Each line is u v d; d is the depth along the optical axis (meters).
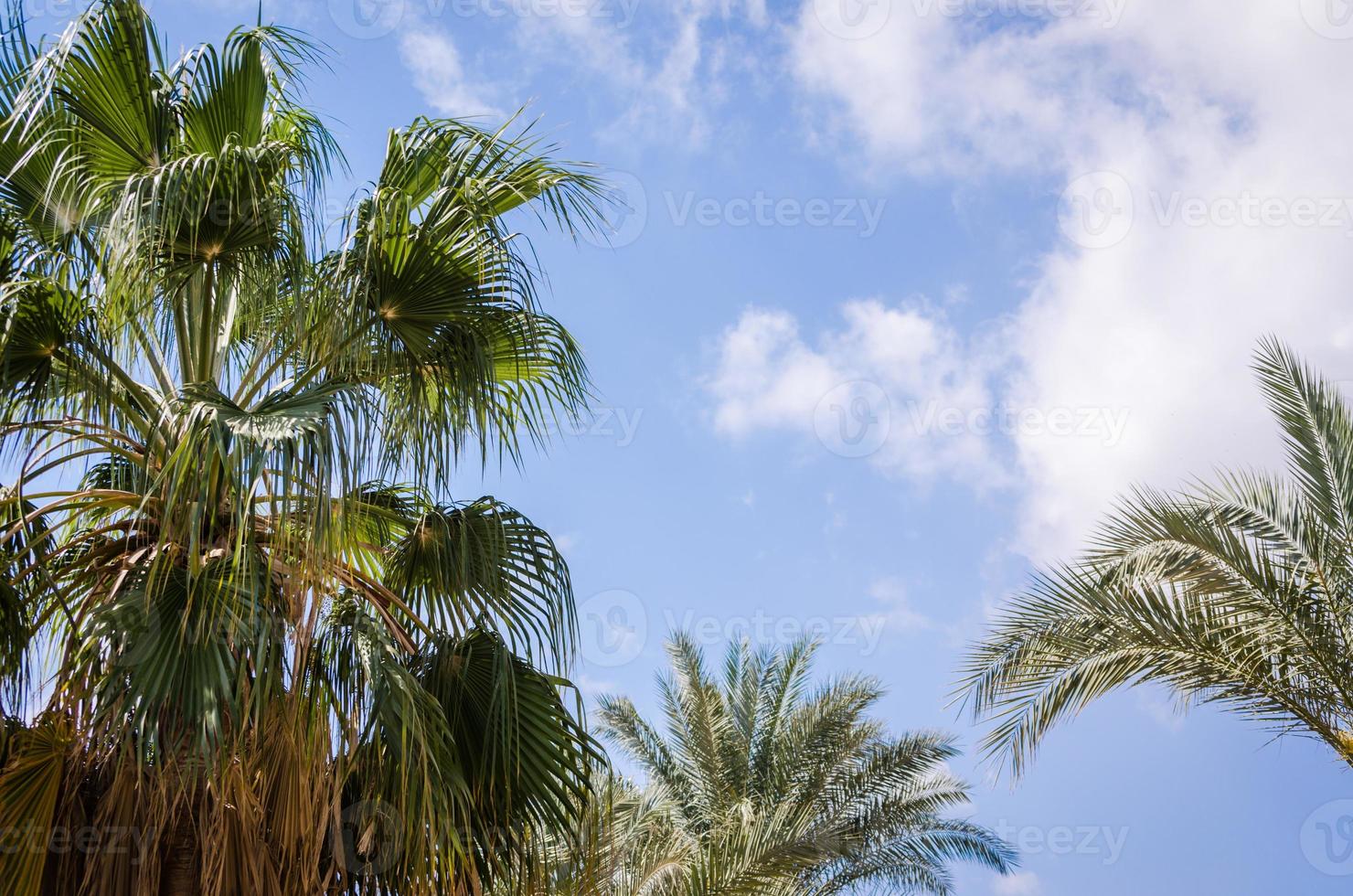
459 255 5.54
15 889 4.62
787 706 15.71
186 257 5.12
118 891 4.79
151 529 5.24
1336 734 8.21
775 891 9.59
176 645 4.48
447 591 5.92
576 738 5.62
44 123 5.21
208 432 4.54
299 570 4.83
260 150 5.20
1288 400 8.97
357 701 4.99
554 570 5.98
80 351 5.13
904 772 14.57
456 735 5.41
